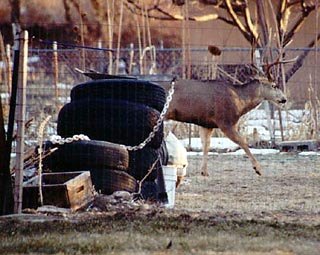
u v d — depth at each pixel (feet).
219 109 133.69
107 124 93.56
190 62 160.35
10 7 235.20
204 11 242.17
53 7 232.73
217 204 95.35
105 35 225.56
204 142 130.93
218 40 230.07
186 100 132.98
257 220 78.23
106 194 88.84
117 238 67.21
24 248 64.03
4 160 81.92
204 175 127.34
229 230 71.41
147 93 95.96
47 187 83.76
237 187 112.57
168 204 93.09
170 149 105.50
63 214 80.79
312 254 61.93
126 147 91.81
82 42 188.14
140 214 81.10
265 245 64.69
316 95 166.40
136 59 190.70
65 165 89.51
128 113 93.61
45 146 89.92
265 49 164.86
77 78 172.65
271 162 143.13
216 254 61.31
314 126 165.48
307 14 215.10
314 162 142.72
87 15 227.81
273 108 176.24
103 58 183.73
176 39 231.50
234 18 213.05
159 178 94.48
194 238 67.31
